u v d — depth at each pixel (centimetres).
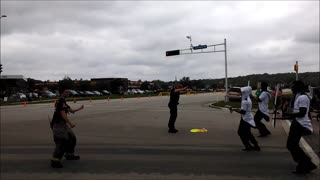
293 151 846
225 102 4066
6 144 1332
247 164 945
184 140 1366
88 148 1211
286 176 825
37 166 945
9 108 3741
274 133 1507
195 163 962
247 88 1119
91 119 2191
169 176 827
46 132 1659
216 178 809
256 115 1412
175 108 1565
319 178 808
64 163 973
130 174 847
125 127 1786
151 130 1664
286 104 1392
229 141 1330
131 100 5406
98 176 831
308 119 843
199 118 2188
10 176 841
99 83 12544
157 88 14712
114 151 1152
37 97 8081
